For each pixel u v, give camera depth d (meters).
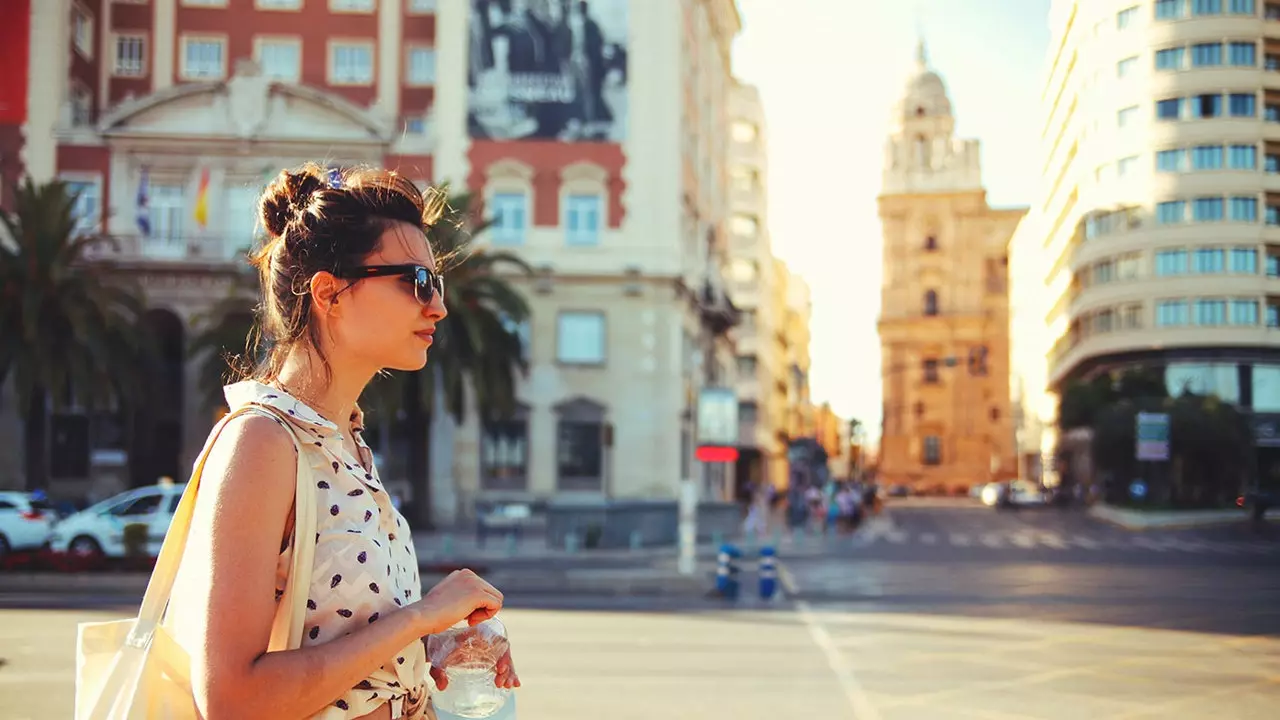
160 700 2.06
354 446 2.35
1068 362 78.88
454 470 44.78
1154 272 64.31
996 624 16.25
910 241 131.75
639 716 9.54
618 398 45.69
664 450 45.69
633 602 19.69
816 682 11.24
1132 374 62.19
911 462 130.25
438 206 2.43
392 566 2.21
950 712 9.79
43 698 9.94
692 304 51.31
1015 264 126.31
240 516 1.99
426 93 48.94
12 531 26.88
